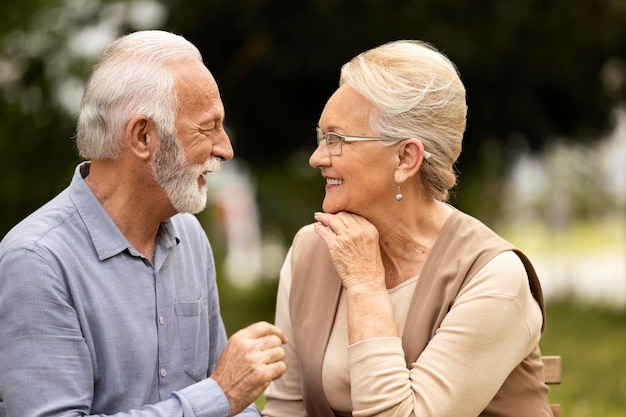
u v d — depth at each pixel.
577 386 8.15
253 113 13.30
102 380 3.11
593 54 12.70
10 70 11.00
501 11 11.73
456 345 3.13
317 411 3.44
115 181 3.18
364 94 3.24
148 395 3.19
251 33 12.18
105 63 3.16
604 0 12.27
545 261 23.47
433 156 3.30
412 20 11.51
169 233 3.35
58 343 2.97
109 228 3.16
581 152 15.58
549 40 12.37
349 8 11.52
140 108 3.10
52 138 11.09
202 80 3.18
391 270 3.43
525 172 18.66
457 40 11.57
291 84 12.93
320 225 3.39
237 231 17.64
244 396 3.08
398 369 3.12
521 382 3.29
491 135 13.31
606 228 28.42
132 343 3.14
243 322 11.62
